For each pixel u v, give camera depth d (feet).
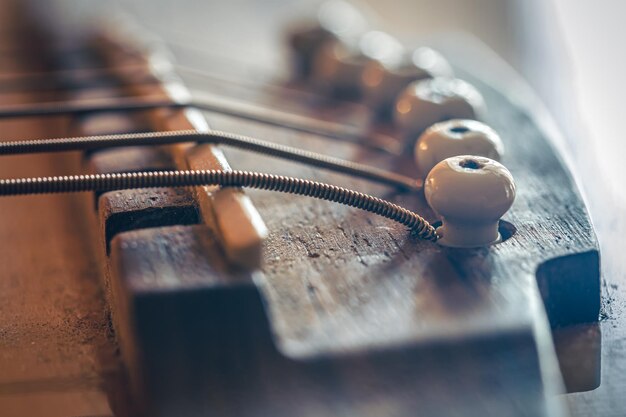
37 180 0.39
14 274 0.47
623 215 0.52
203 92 0.66
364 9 1.13
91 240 0.50
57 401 0.37
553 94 0.82
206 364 0.35
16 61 0.77
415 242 0.41
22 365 0.39
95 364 0.39
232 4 1.12
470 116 0.52
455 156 0.43
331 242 0.41
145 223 0.41
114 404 0.37
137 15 1.05
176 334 0.35
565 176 0.48
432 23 1.23
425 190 0.41
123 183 0.39
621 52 0.81
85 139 0.45
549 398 0.35
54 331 0.42
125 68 0.68
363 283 0.38
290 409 0.35
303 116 0.62
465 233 0.41
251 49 0.85
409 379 0.35
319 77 0.70
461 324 0.36
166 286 0.35
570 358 0.40
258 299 0.35
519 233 0.42
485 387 0.35
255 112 0.57
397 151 0.54
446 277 0.38
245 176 0.40
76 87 0.65
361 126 0.60
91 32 0.84
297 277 0.39
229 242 0.36
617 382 0.38
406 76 0.60
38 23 0.90
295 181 0.40
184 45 0.86
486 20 1.17
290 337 0.36
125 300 0.36
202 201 0.40
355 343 0.35
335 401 0.35
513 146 0.53
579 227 0.42
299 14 0.89
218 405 0.35
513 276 0.38
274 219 0.44
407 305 0.37
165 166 0.46
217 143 0.46
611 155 0.62
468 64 0.71
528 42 1.08
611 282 0.45
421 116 0.52
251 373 0.35
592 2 0.84
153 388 0.35
